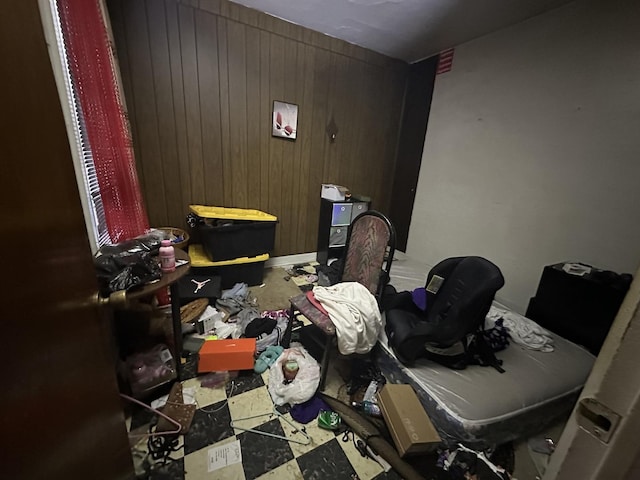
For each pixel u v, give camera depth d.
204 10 2.12
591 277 1.78
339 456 1.18
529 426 1.32
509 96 2.37
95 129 1.26
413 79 3.23
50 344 0.49
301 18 2.38
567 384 1.43
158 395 1.40
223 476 1.08
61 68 1.11
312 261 3.35
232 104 2.44
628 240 1.78
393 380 1.51
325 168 3.12
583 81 1.92
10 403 0.38
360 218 1.86
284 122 2.71
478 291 1.32
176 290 1.41
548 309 1.95
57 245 0.54
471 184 2.75
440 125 3.00
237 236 2.39
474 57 2.61
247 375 1.57
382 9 2.19
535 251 2.28
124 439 0.82
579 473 0.36
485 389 1.34
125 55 1.98
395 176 3.63
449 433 1.22
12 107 0.42
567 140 2.03
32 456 0.42
